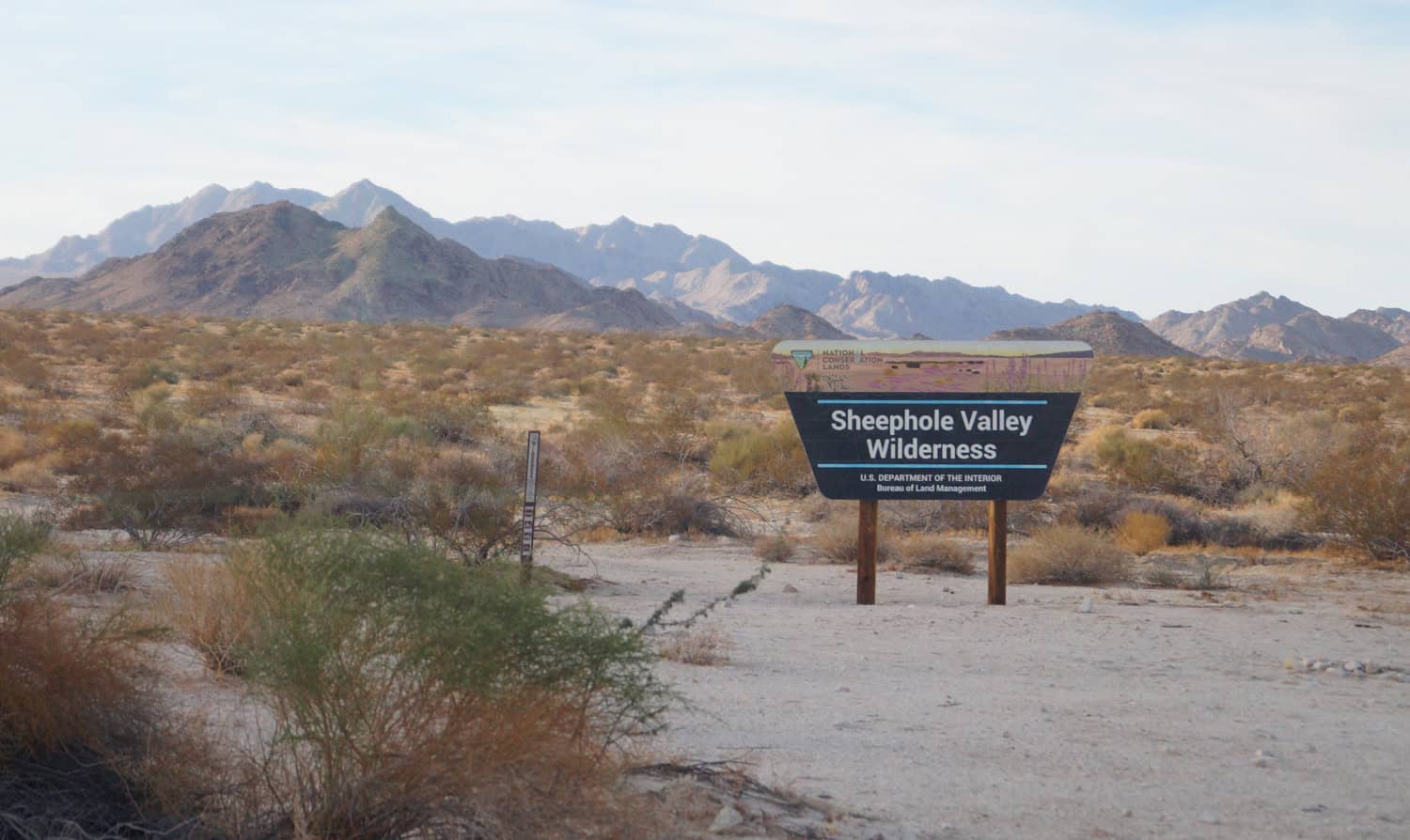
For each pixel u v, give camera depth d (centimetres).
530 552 1494
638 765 579
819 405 1625
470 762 462
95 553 1333
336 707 467
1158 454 3145
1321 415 3925
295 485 1881
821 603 1588
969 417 1622
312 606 473
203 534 1725
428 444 2650
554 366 6700
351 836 467
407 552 488
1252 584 1880
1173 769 750
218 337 7188
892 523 2439
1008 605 1608
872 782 682
